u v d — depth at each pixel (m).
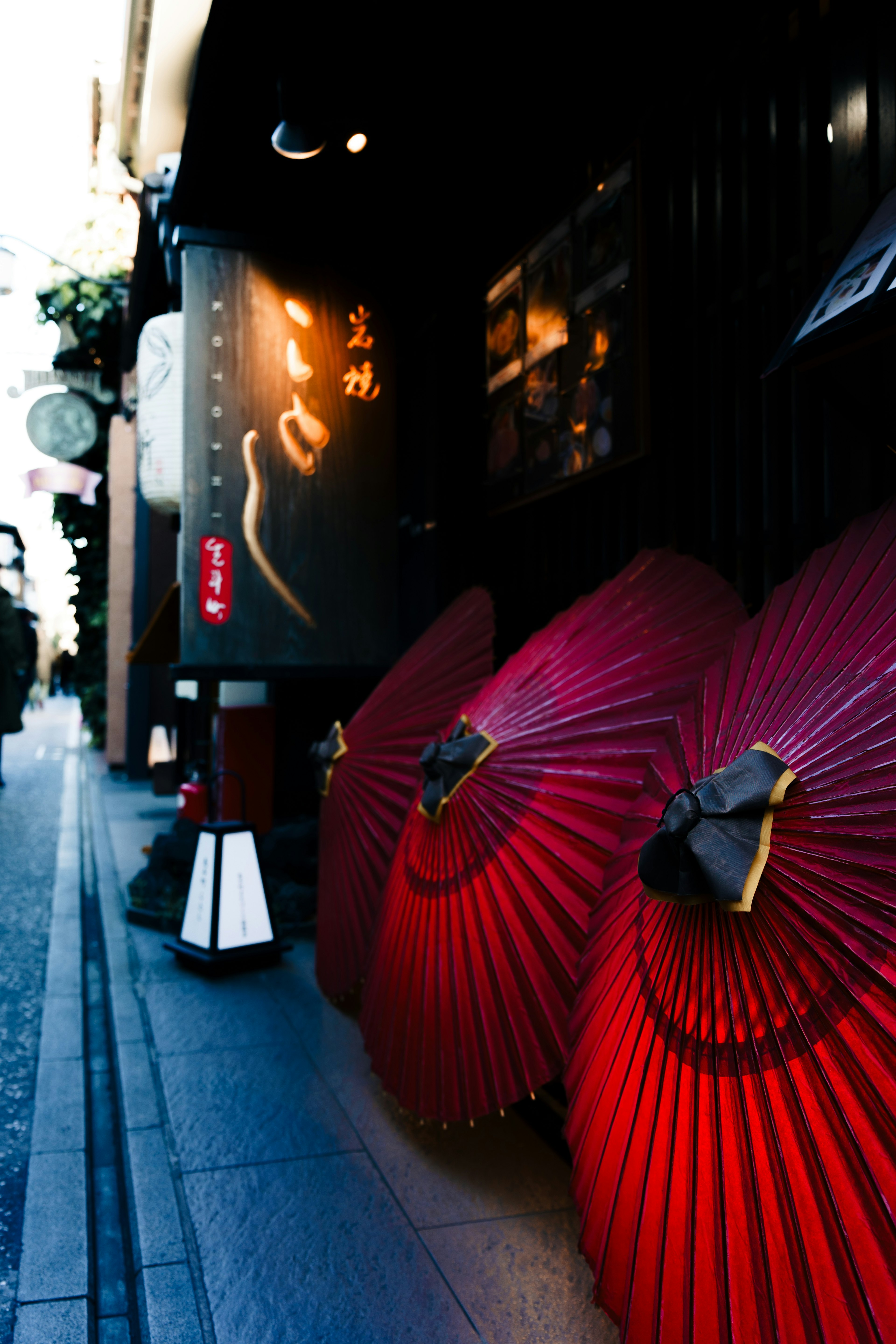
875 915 1.41
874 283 1.88
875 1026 1.37
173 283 6.59
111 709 14.16
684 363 3.55
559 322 4.23
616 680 2.69
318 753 4.23
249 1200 2.86
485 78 3.98
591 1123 1.82
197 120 4.21
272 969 5.15
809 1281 1.35
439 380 5.16
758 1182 1.45
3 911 6.95
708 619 2.60
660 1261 1.56
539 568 4.70
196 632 4.98
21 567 18.33
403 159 4.55
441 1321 2.31
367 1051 2.98
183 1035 4.18
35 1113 3.69
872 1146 1.33
